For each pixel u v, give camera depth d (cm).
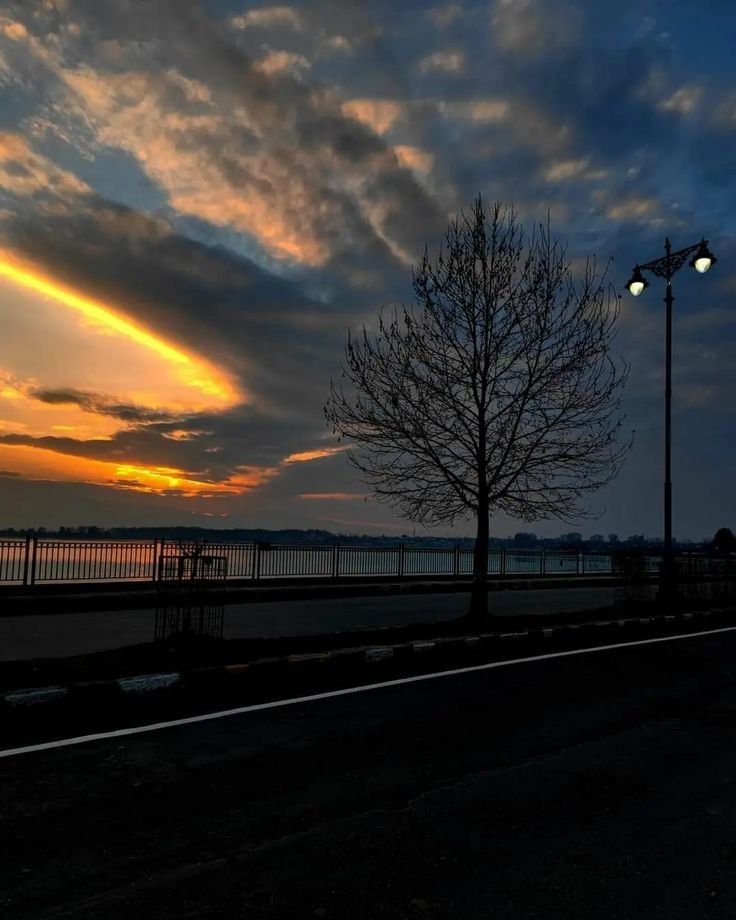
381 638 1126
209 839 422
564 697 823
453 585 2394
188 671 828
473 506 1377
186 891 361
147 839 421
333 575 2209
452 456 1363
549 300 1309
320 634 1155
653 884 375
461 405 1341
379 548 2345
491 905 351
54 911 341
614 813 473
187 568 993
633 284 1902
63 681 769
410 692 838
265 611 1616
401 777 536
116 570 1769
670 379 1873
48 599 1547
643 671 998
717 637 1392
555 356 1316
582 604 1984
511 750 609
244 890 362
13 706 692
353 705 770
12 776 530
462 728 678
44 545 1653
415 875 381
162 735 645
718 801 498
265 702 781
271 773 541
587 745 630
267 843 418
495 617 1384
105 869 384
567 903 354
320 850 409
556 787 521
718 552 2344
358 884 370
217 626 1168
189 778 529
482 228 1326
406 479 1403
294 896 357
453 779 534
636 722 714
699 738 658
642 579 1831
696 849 419
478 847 416
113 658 898
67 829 434
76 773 538
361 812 467
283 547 2098
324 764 564
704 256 1739
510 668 1004
